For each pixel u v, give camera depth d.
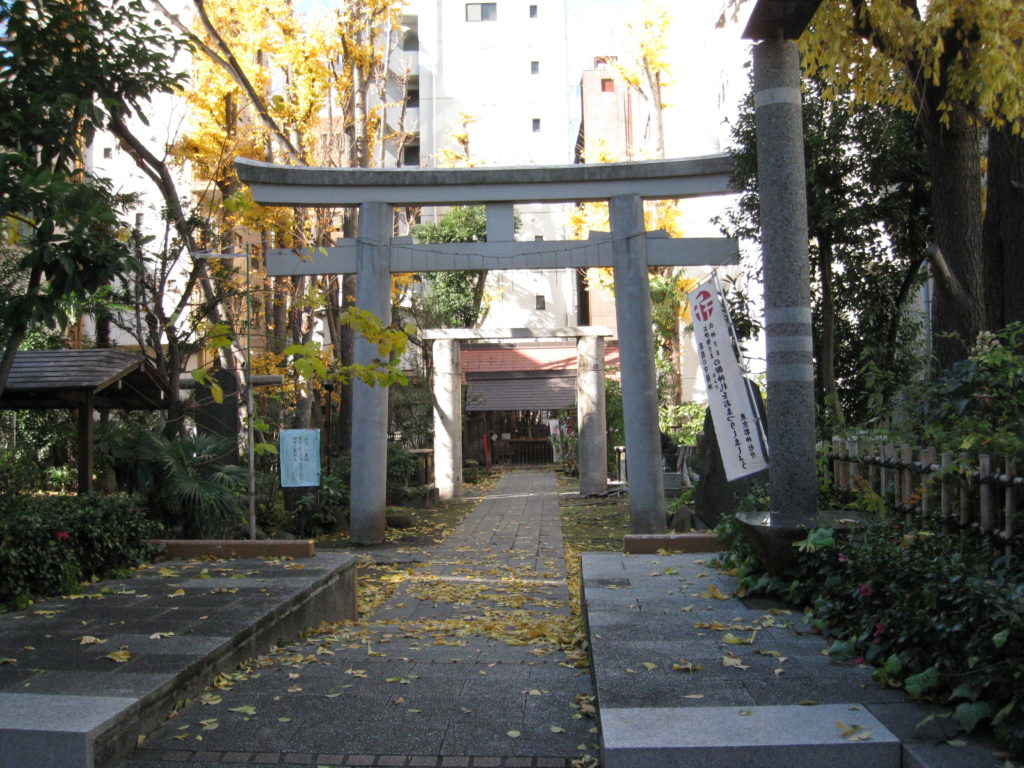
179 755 4.16
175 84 8.65
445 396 23.11
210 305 13.49
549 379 36.84
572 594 10.13
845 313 11.99
